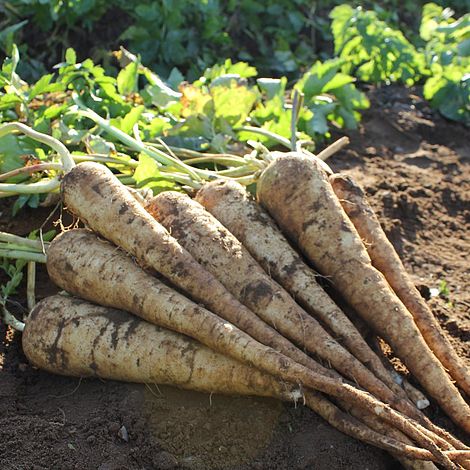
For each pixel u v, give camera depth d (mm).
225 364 1090
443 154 1686
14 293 1268
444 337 1146
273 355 1068
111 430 1083
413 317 1155
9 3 1818
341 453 1064
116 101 1469
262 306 1122
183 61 1860
